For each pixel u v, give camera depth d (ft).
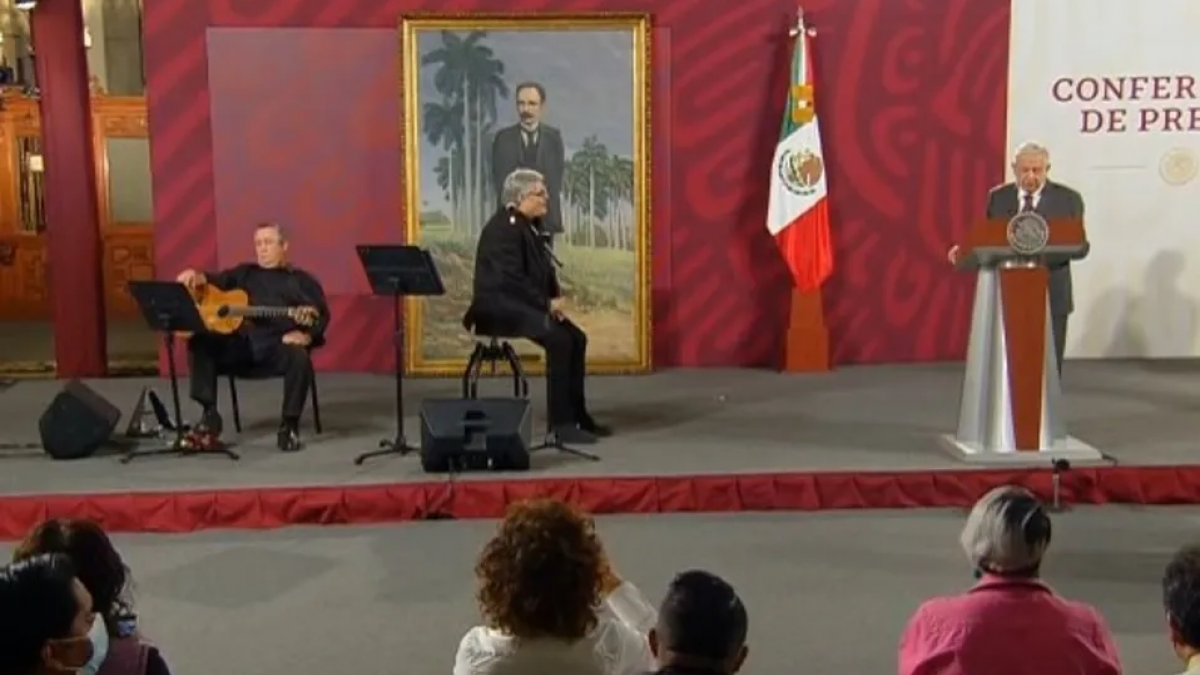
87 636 6.43
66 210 25.71
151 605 14.10
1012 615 8.04
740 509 17.47
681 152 25.93
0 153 37.47
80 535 7.87
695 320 26.35
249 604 14.11
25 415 22.17
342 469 18.07
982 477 17.47
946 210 26.32
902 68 25.90
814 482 17.47
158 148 25.48
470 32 25.20
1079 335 26.68
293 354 19.27
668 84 25.73
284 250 20.16
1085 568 14.94
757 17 25.66
